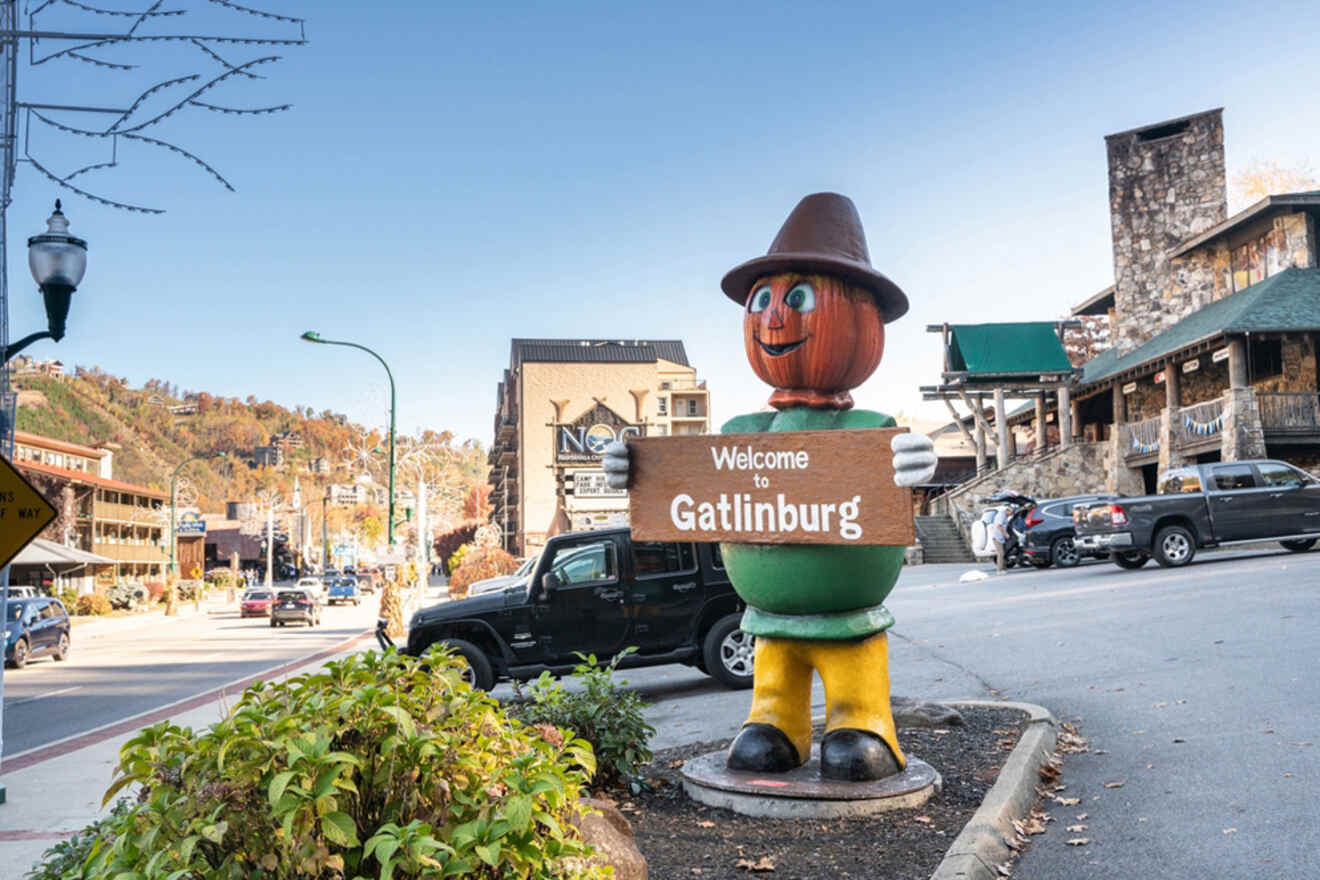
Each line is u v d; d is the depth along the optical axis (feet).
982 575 74.84
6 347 26.58
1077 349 182.80
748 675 36.22
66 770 30.30
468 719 9.41
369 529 376.89
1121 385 115.85
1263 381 101.14
